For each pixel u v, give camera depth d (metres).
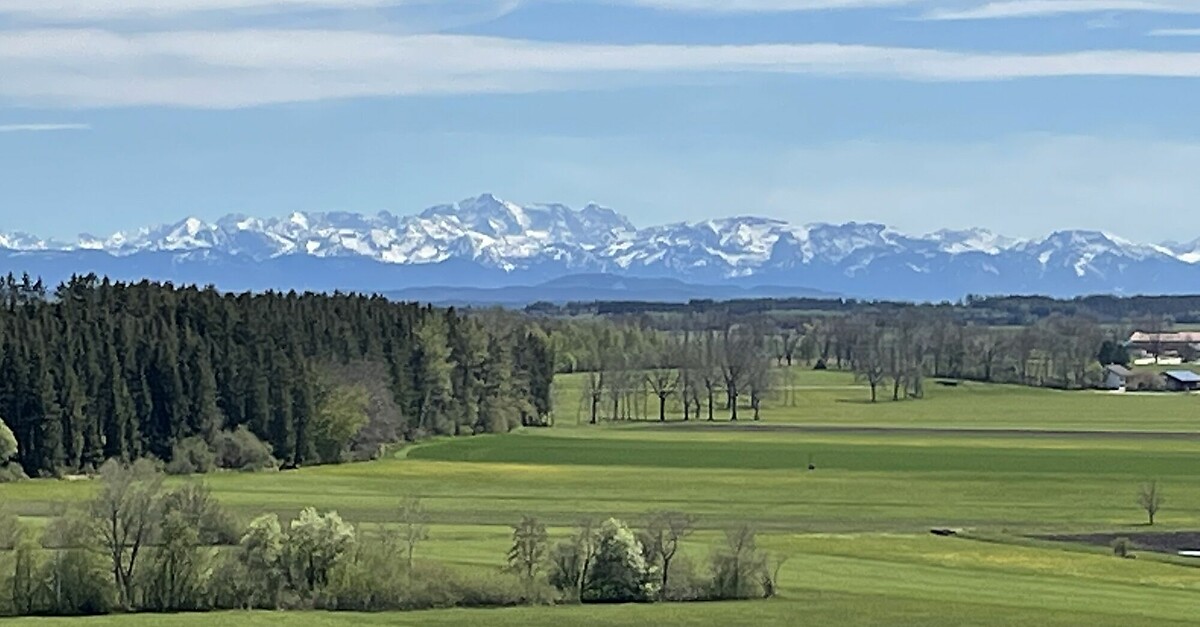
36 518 104.31
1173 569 102.25
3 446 158.88
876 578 96.50
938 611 84.81
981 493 147.12
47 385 166.00
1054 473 163.50
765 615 83.62
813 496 144.38
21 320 173.62
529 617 82.38
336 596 85.12
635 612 84.31
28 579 82.75
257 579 85.25
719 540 108.50
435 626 79.12
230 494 139.75
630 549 88.75
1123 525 125.88
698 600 88.50
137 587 84.06
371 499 136.25
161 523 84.56
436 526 115.62
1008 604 87.25
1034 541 114.25
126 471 87.56
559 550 89.81
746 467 171.38
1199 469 167.12
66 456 167.50
